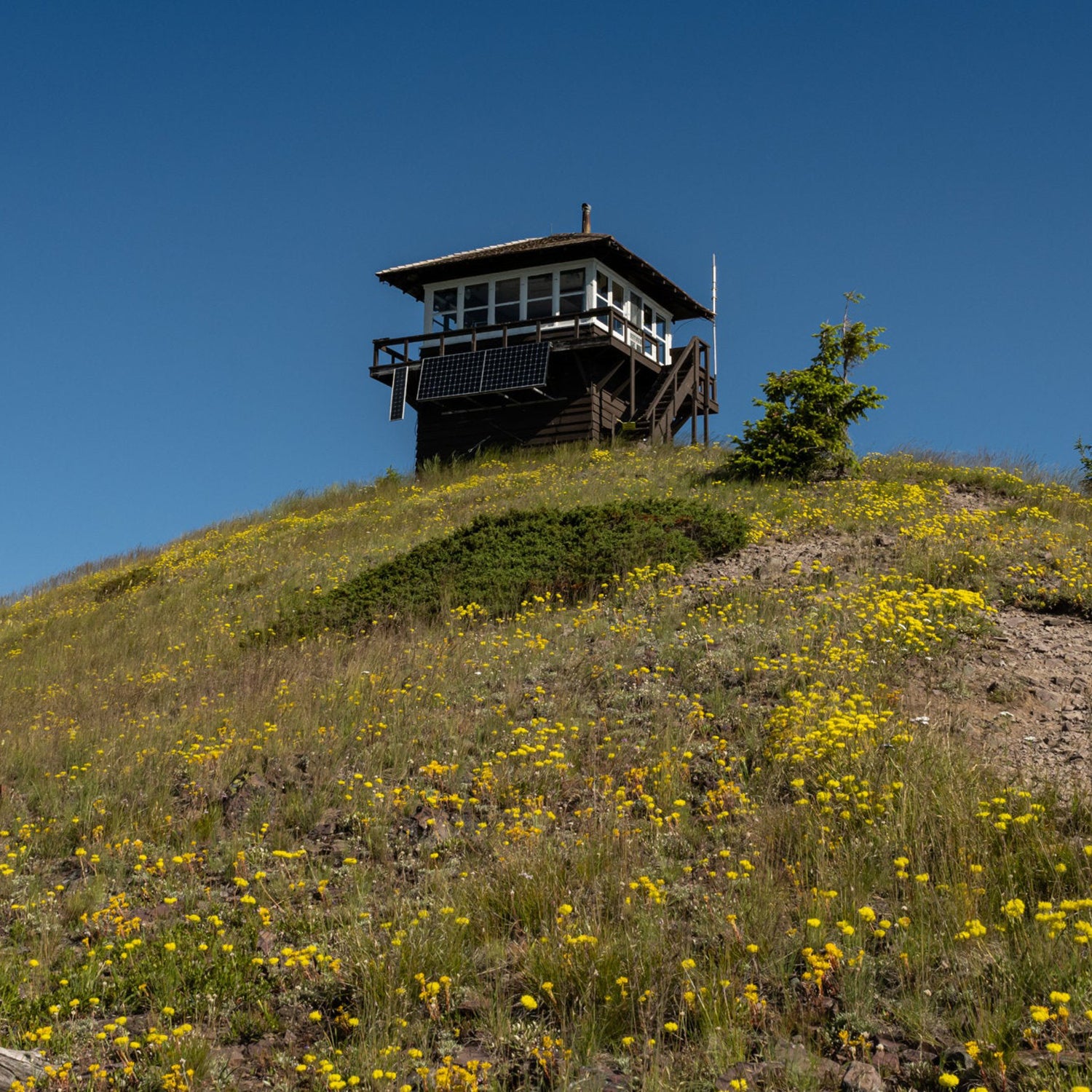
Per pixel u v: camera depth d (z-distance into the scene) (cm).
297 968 606
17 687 1606
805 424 2083
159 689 1402
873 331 2141
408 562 1773
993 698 962
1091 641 1113
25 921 711
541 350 2930
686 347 3291
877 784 761
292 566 2077
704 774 858
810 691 950
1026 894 606
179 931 670
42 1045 538
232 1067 529
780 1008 533
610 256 3109
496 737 1001
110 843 845
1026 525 1560
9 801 990
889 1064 480
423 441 3203
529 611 1470
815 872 664
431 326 3259
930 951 557
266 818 884
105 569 2955
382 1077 487
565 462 2725
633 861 707
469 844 786
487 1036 533
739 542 1627
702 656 1134
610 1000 538
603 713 1026
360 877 739
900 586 1302
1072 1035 480
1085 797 718
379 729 1041
